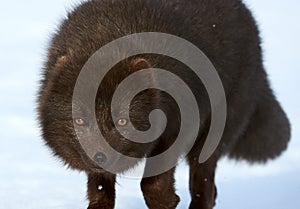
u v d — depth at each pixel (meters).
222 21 9.66
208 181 9.86
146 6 8.91
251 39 10.13
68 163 8.89
